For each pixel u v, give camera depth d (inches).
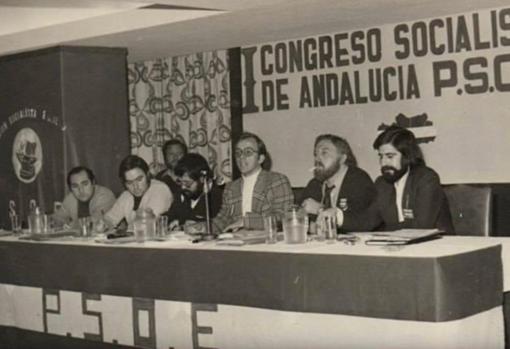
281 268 129.8
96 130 264.7
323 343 125.7
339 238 139.4
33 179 269.1
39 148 266.8
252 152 188.2
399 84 251.1
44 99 263.7
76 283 156.6
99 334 153.6
